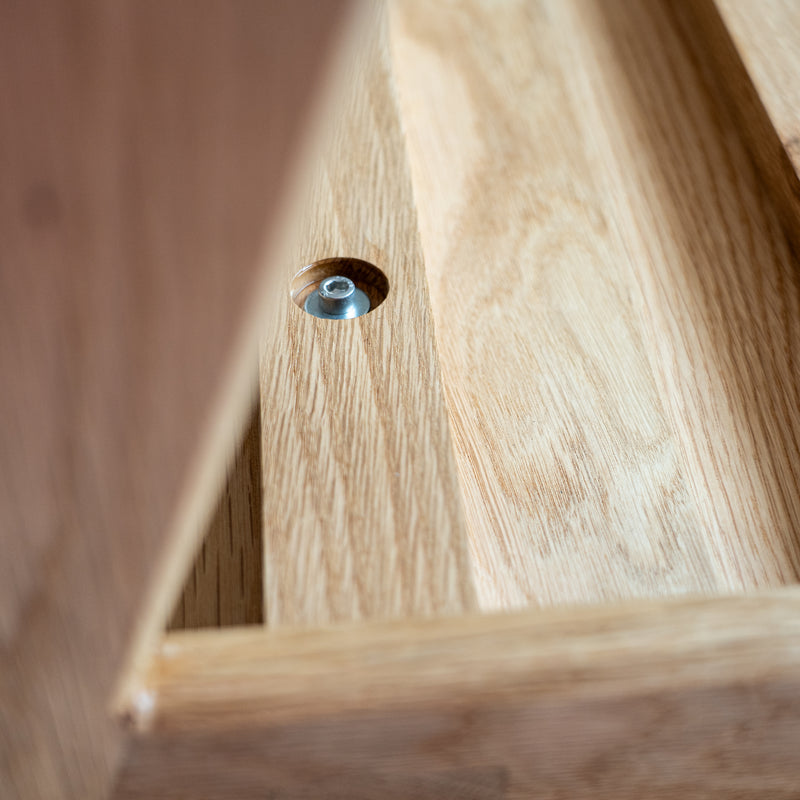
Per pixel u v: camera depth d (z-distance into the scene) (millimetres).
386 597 716
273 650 667
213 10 367
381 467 745
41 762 650
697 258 892
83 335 458
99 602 572
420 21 1022
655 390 837
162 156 398
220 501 767
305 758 666
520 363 844
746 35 938
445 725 664
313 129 388
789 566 795
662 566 787
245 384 489
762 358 852
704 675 664
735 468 819
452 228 899
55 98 385
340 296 799
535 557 788
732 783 691
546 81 982
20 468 507
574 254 890
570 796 688
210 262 429
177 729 656
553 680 663
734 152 937
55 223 418
